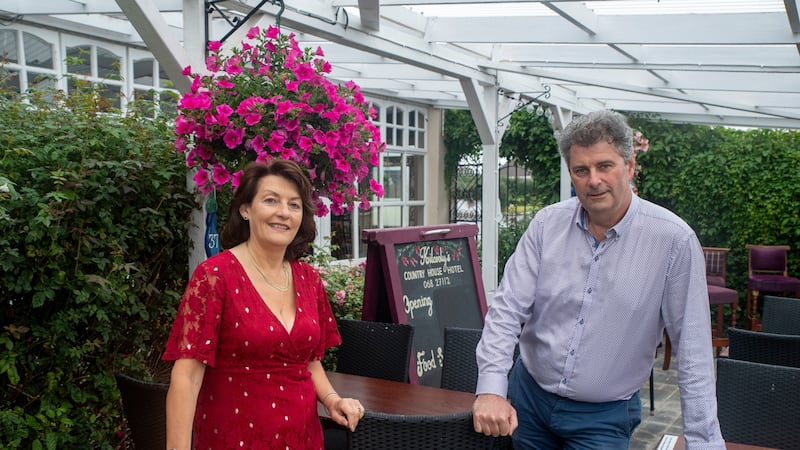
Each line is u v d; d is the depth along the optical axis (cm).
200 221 358
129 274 329
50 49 551
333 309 481
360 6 479
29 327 296
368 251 391
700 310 205
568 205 226
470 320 447
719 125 995
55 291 304
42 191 298
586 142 202
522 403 237
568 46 685
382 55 567
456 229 446
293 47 310
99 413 327
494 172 763
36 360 302
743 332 368
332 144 294
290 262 230
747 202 925
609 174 201
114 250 313
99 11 495
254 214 217
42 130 305
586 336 217
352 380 323
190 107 289
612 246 213
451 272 441
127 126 345
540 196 1130
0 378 300
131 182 326
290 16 434
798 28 496
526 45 704
